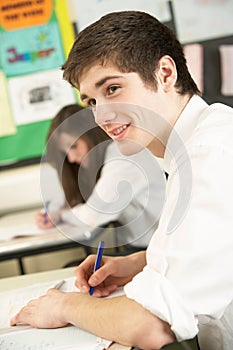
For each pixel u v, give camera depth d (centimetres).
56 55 297
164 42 95
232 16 291
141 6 293
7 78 299
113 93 90
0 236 214
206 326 100
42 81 299
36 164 301
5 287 129
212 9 291
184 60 101
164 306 78
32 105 300
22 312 100
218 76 292
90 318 87
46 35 296
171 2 292
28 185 294
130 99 90
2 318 105
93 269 115
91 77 89
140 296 81
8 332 95
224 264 79
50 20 295
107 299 90
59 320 93
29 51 297
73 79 93
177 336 79
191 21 292
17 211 288
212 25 292
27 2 294
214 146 84
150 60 91
